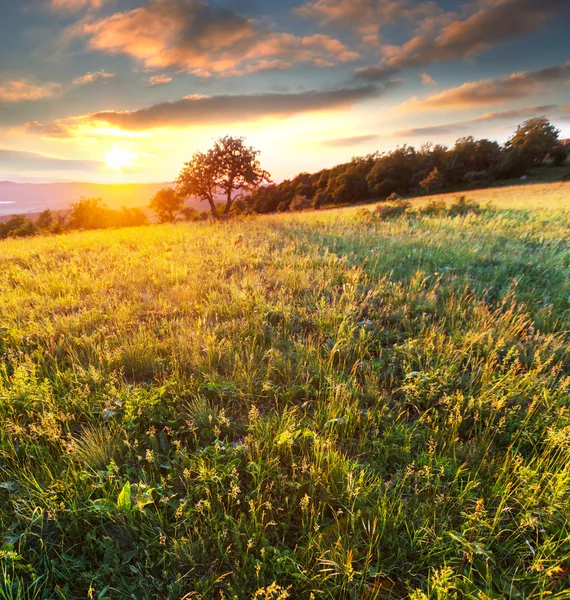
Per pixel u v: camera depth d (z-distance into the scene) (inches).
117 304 208.7
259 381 131.9
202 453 98.5
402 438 106.1
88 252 392.5
